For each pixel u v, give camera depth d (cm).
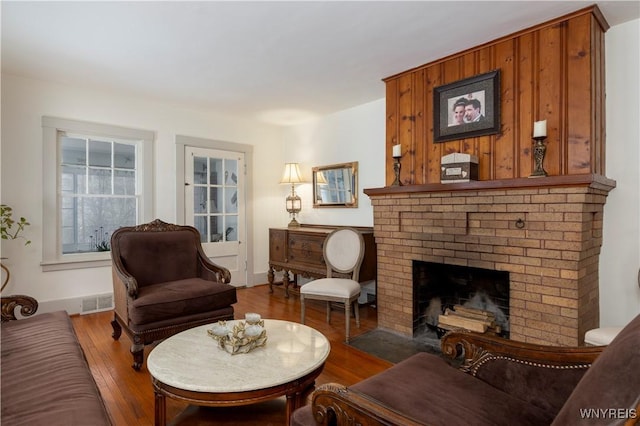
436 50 283
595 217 239
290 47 277
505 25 244
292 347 194
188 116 451
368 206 426
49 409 123
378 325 338
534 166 244
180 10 224
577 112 229
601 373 85
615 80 245
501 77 263
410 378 143
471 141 280
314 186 494
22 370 153
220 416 194
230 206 495
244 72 329
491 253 260
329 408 116
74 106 368
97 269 384
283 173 533
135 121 409
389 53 288
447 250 284
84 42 267
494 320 280
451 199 279
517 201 244
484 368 151
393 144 334
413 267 310
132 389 224
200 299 277
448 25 245
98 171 394
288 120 505
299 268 430
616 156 245
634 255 239
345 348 291
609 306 248
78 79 346
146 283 309
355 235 364
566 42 233
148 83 358
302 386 167
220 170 484
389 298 328
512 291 250
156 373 165
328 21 238
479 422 116
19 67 316
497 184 248
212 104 430
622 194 243
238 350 186
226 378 160
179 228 348
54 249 360
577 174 220
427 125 308
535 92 247
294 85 365
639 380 76
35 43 269
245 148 504
